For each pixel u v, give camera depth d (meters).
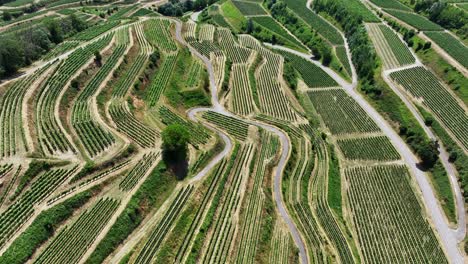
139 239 83.31
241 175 106.31
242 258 84.31
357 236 102.75
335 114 153.75
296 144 126.00
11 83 118.19
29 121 101.12
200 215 91.88
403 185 118.94
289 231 95.06
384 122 150.50
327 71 190.75
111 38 157.25
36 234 77.00
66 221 82.25
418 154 129.38
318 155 126.44
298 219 99.88
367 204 112.00
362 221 106.50
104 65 134.75
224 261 83.00
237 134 123.38
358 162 129.00
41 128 100.50
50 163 90.50
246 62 170.75
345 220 107.31
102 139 101.38
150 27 178.75
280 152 119.75
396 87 162.50
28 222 78.44
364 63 178.75
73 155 94.38
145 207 90.00
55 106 109.19
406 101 154.38
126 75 133.38
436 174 123.44
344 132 143.25
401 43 194.12
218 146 114.00
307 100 163.25
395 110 152.12
